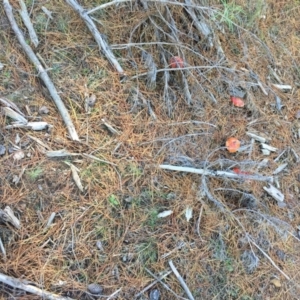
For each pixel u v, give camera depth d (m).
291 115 2.59
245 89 2.48
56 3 2.22
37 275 1.78
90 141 2.04
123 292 1.90
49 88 2.04
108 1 2.32
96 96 2.12
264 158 2.38
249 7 2.72
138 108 2.19
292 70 2.75
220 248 2.11
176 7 2.39
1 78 2.00
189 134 2.21
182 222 2.07
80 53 2.18
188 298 1.98
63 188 1.93
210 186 2.18
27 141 1.94
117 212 1.98
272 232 2.25
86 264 1.88
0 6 2.12
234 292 2.09
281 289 2.18
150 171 2.08
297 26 2.89
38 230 1.84
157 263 1.99
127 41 2.29
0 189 1.84
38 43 2.12
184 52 2.36
